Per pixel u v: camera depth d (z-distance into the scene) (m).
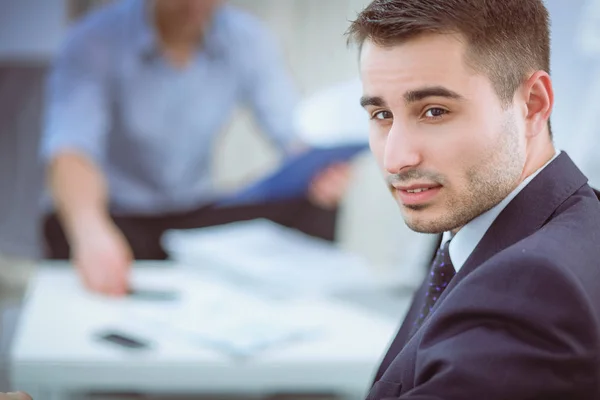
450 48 0.70
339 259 2.18
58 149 2.61
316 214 2.78
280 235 2.32
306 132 2.86
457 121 0.71
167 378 1.58
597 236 0.72
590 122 2.66
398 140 0.72
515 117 0.74
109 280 2.02
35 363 1.56
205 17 2.72
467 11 0.70
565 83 2.67
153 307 1.91
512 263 0.66
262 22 2.80
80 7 2.71
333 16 2.82
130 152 2.71
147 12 2.69
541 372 0.63
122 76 2.69
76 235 2.50
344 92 2.86
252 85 2.81
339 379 1.60
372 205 2.82
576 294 0.64
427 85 0.70
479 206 0.74
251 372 1.58
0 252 2.81
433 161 0.72
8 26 2.74
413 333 0.83
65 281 2.15
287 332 1.71
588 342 0.64
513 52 0.73
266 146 2.85
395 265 2.76
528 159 0.77
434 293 0.82
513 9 0.73
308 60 2.84
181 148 2.74
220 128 2.80
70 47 2.68
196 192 2.79
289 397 2.42
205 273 2.19
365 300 2.03
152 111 2.71
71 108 2.64
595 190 0.80
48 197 2.67
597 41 2.62
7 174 2.81
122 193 2.71
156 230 2.74
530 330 0.64
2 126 2.80
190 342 1.67
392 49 0.71
